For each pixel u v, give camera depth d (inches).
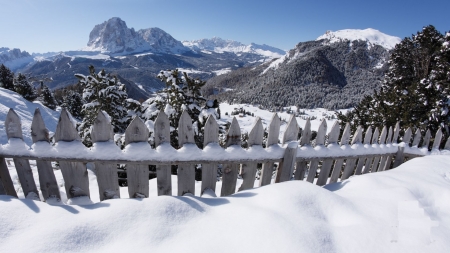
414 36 464.4
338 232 69.2
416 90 289.1
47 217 67.4
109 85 253.6
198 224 69.9
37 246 57.8
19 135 84.2
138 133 88.3
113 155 86.4
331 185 117.8
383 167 160.9
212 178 99.4
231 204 81.2
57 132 83.9
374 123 295.3
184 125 92.0
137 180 92.4
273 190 87.4
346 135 131.9
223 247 60.3
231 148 98.6
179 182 95.8
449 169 136.0
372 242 65.9
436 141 172.4
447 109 254.8
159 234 64.9
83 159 84.8
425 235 70.0
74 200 88.9
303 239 63.2
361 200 89.4
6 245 57.7
